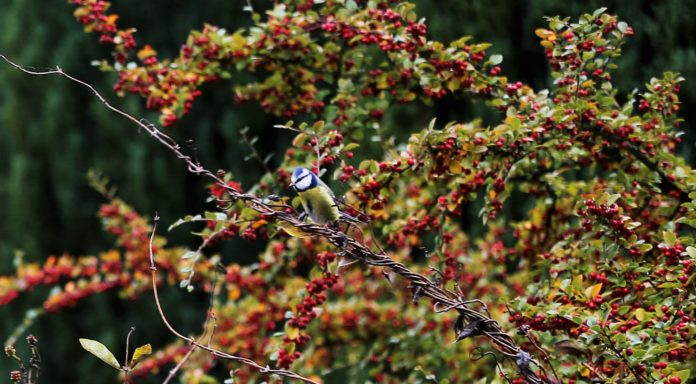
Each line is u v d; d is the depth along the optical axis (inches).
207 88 766.5
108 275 409.4
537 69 533.0
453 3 553.0
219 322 386.3
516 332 272.5
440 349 373.7
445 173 290.2
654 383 218.7
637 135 283.3
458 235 413.7
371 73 319.9
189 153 764.0
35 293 739.4
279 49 320.5
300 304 271.0
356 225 250.2
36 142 764.0
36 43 765.9
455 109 587.8
